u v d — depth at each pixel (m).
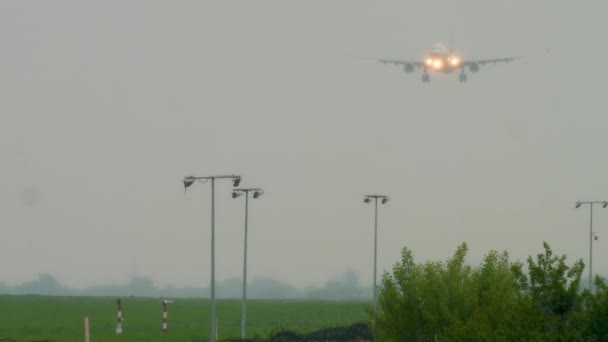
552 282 167.00
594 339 160.75
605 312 158.88
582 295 167.00
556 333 163.50
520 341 165.00
